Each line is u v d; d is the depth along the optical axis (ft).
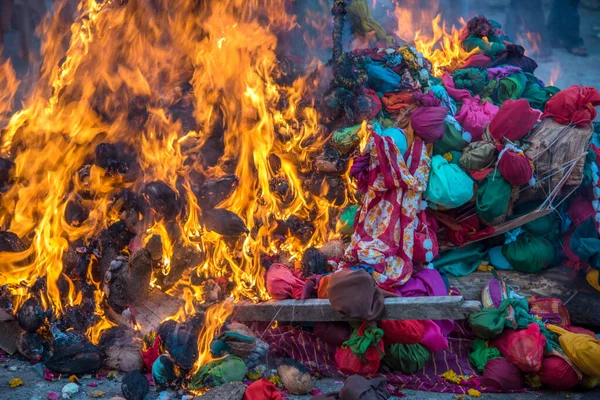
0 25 33.30
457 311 15.69
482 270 18.69
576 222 18.71
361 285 15.85
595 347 15.29
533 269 18.51
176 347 15.52
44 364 16.10
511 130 17.97
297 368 15.60
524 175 17.54
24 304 16.38
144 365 16.15
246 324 17.12
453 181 17.51
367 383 14.60
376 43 22.97
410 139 17.90
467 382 15.81
